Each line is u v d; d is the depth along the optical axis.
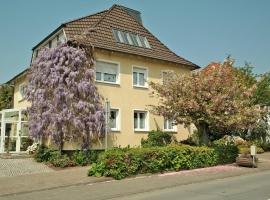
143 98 24.16
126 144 22.86
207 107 18.34
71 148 20.67
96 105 20.77
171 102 19.36
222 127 19.30
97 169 15.15
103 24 24.33
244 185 13.23
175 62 25.91
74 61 20.61
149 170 16.11
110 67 22.91
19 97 29.38
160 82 25.22
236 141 28.58
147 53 24.78
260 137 31.44
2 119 24.80
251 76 29.61
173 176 15.52
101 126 20.62
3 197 11.58
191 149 17.92
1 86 39.00
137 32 25.98
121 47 23.59
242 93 19.72
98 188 12.86
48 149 19.89
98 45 22.17
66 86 20.25
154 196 11.35
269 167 18.91
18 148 23.89
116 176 14.77
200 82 19.03
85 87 20.41
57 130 19.75
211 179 15.05
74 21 23.89
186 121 18.97
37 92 20.80
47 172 16.77
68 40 21.11
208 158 18.78
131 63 23.91
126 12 26.89
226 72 19.52
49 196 11.59
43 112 20.38
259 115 19.97
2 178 14.99
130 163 15.43
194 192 11.91
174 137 24.92
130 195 11.77
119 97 22.89
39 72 21.19
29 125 21.19
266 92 28.47
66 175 15.58
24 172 16.75
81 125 19.83
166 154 16.75
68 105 20.00
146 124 24.30
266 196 10.82
